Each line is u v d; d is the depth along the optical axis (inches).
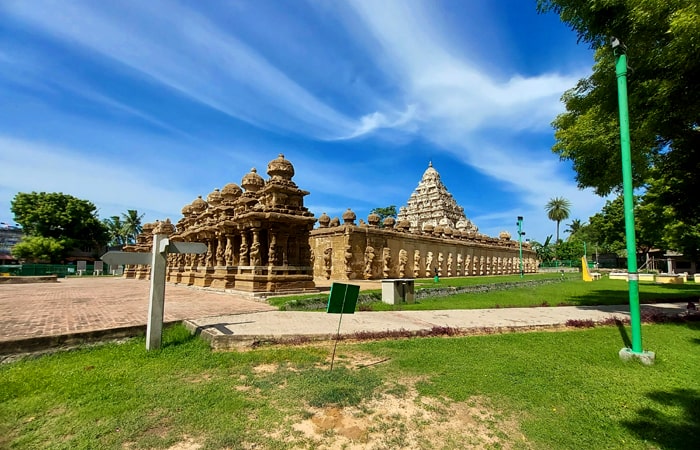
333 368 253.3
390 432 167.2
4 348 260.1
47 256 1953.7
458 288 798.5
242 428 167.6
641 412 190.1
